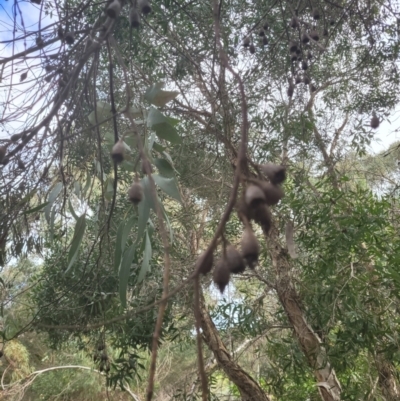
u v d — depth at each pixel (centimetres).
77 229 188
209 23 322
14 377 701
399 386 333
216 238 69
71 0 272
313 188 307
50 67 173
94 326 89
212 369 429
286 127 337
